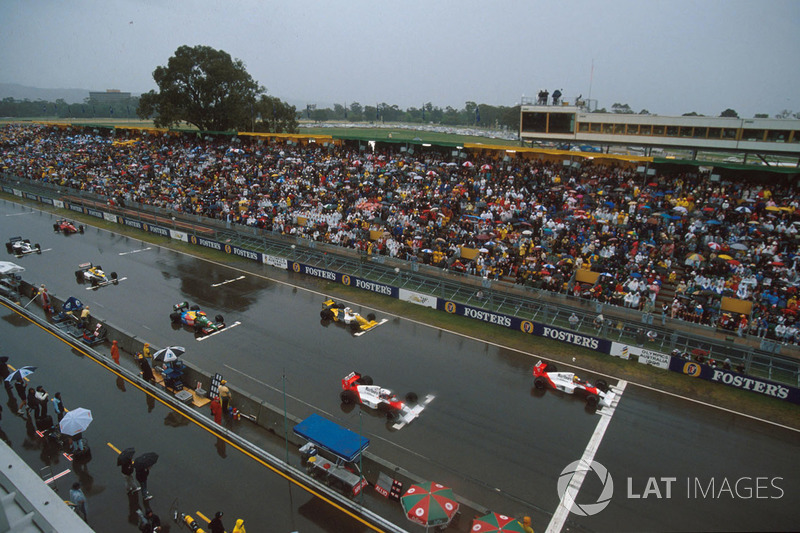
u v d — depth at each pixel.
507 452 21.70
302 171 63.06
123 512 18.09
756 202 41.09
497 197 49.25
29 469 4.67
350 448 18.95
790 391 25.91
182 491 19.12
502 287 36.50
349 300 39.06
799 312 30.45
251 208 55.56
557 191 48.09
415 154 63.00
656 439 22.89
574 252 39.41
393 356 30.27
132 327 33.22
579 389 26.20
